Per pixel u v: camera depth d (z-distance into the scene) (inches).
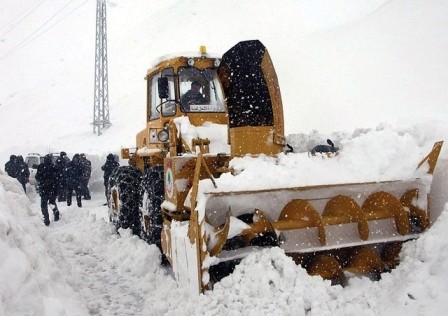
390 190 178.5
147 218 229.9
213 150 195.2
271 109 180.4
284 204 167.2
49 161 355.9
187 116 226.7
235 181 153.3
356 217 159.3
